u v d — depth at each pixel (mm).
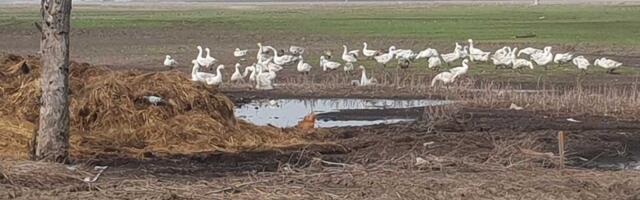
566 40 50906
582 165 15000
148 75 17906
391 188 12141
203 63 32719
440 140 16859
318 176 12891
